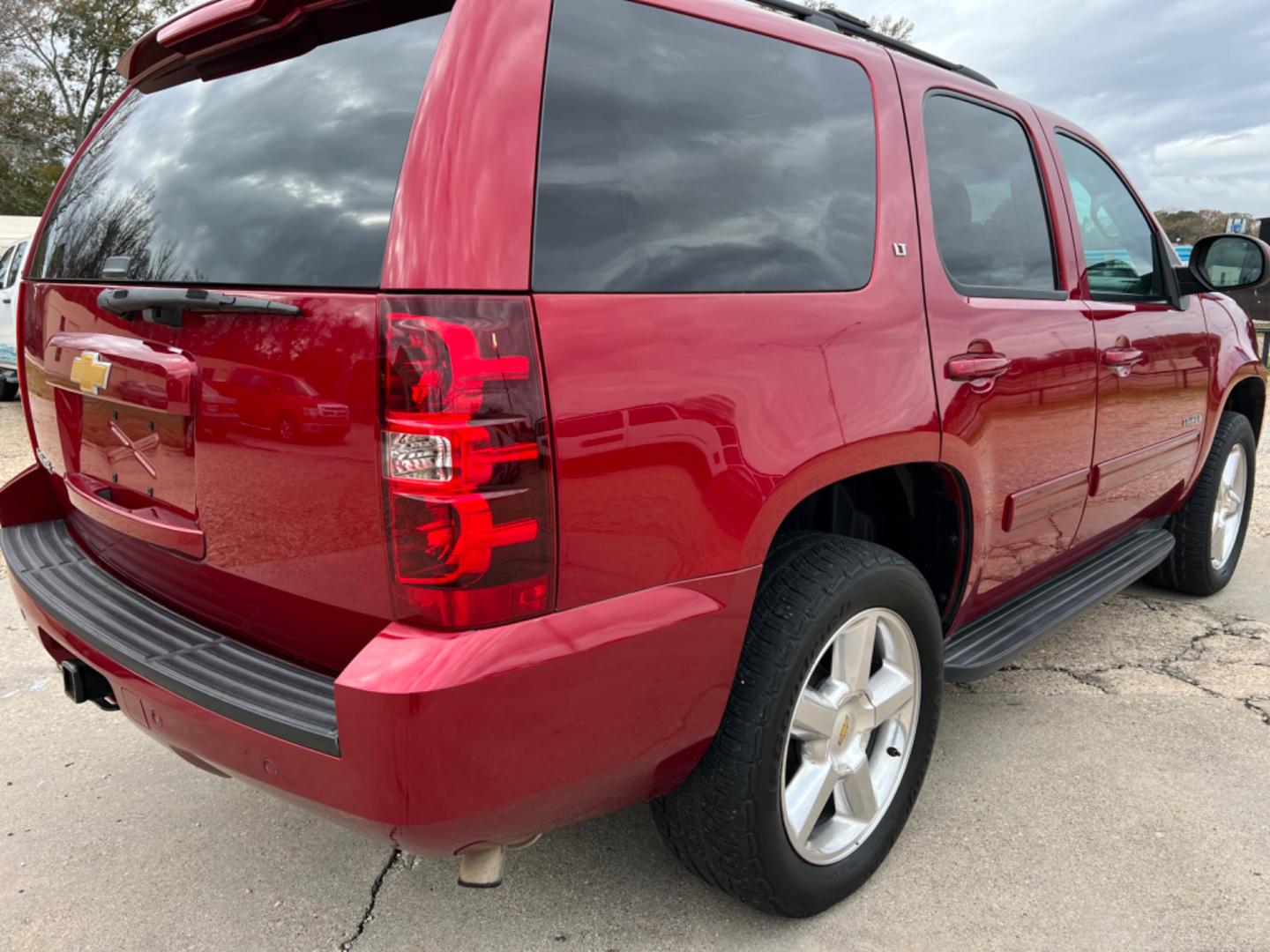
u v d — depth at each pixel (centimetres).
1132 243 335
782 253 192
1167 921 212
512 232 147
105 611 199
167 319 171
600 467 154
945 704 321
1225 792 266
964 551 243
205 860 237
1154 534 377
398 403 141
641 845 242
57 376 217
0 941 206
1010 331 246
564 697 153
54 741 295
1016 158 277
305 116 168
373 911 218
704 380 168
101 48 3209
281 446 158
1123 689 333
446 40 151
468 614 144
